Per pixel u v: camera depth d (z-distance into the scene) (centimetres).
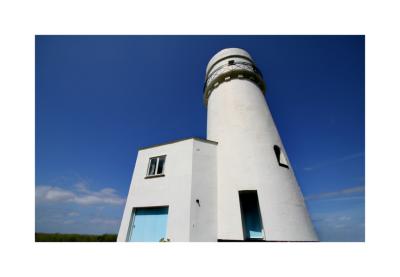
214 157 1053
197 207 874
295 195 925
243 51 1456
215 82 1355
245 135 1051
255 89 1272
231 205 900
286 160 1053
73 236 1762
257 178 913
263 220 823
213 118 1230
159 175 1013
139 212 1002
